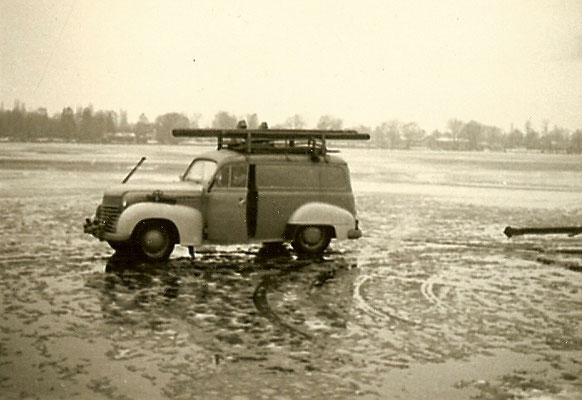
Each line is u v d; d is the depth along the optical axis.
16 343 6.30
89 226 11.27
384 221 18.78
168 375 5.50
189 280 9.66
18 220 16.14
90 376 5.43
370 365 5.91
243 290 9.05
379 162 67.38
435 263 11.87
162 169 36.88
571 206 24.38
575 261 12.12
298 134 12.09
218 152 12.03
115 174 32.31
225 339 6.62
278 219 11.85
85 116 159.62
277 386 5.31
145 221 10.96
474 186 34.91
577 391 5.34
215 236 11.37
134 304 8.02
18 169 35.31
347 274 10.52
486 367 5.92
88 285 9.08
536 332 7.16
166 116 161.75
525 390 5.35
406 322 7.49
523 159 94.69
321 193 12.12
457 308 8.25
